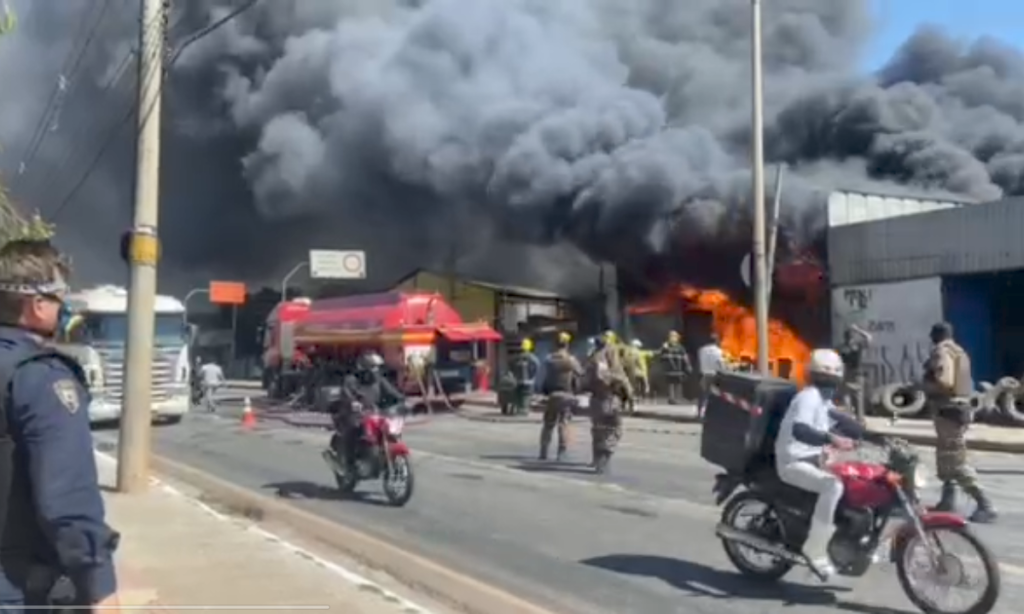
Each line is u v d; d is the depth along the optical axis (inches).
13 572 98.8
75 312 829.2
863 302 973.2
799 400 276.8
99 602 99.1
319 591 271.4
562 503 445.4
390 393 466.3
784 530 282.5
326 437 803.4
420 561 331.6
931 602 259.9
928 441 681.0
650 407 997.8
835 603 272.8
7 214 245.8
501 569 319.3
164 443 780.6
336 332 1126.4
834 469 272.7
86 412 102.0
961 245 882.1
